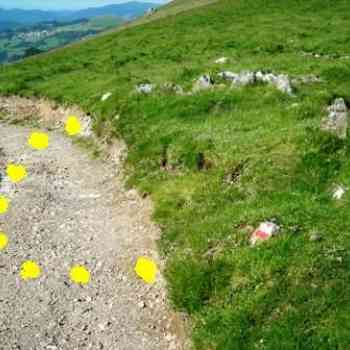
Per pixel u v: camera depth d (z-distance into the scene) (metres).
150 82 35.22
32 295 16.77
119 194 23.56
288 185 18.28
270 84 28.34
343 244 14.03
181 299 14.80
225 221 16.91
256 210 16.67
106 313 15.84
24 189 25.31
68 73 48.03
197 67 38.00
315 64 34.75
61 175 27.34
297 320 12.34
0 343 14.59
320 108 23.98
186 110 27.12
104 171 26.91
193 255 16.12
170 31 61.94
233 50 45.16
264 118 24.11
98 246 19.62
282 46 43.59
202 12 75.31
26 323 15.44
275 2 69.75
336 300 12.48
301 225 15.32
